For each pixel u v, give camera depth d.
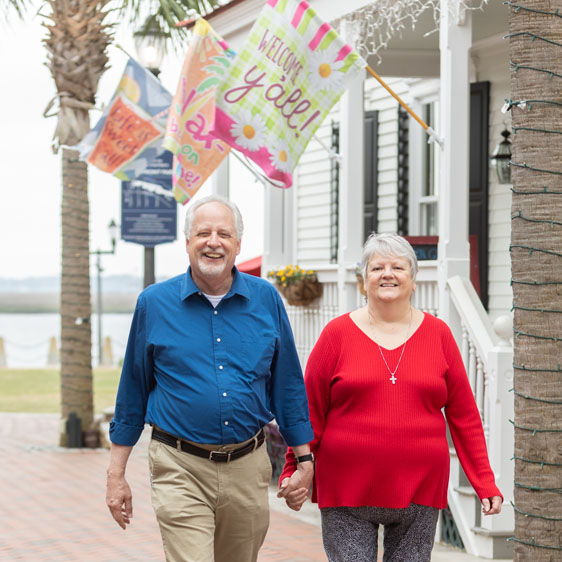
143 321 4.46
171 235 13.89
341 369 4.45
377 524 4.48
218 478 4.39
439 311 7.75
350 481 4.39
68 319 13.54
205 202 4.45
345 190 9.27
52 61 13.44
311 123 7.57
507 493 6.80
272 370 4.59
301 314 10.46
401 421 4.35
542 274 4.66
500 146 10.07
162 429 4.40
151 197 13.83
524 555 4.74
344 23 9.08
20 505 9.20
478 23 9.54
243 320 4.47
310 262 14.25
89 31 13.35
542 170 4.66
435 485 4.40
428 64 11.00
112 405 20.08
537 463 4.69
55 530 8.12
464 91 7.76
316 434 4.59
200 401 4.34
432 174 12.04
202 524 4.34
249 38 7.42
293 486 4.52
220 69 8.51
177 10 13.51
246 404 4.40
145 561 7.09
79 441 13.36
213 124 7.43
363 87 9.34
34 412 19.23
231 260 4.41
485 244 10.39
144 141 10.55
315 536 7.79
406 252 4.45
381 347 4.42
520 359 4.74
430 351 4.44
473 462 4.53
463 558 6.84
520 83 4.72
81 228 13.61
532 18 4.67
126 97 10.45
